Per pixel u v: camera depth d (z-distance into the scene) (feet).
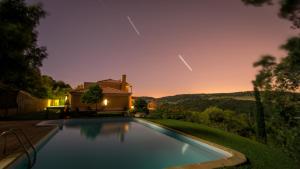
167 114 84.17
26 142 31.12
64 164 28.68
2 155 23.07
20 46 45.34
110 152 36.27
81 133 53.36
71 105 110.73
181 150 38.42
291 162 27.32
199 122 73.56
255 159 27.43
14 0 51.90
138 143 43.73
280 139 21.89
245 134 61.21
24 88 101.91
